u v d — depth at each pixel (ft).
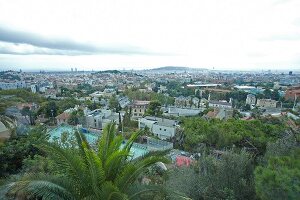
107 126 19.26
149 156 18.08
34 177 15.56
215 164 22.94
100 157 17.22
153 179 23.72
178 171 23.25
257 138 46.42
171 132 94.22
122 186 15.85
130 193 15.87
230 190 19.44
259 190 14.15
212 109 152.76
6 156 33.65
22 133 46.42
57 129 59.93
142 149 55.42
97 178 15.44
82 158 16.92
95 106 168.86
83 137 18.61
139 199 16.28
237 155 22.77
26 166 29.07
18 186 15.08
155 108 148.97
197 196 20.03
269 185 13.14
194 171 22.85
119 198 14.24
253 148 42.93
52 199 14.55
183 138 72.95
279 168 14.39
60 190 15.08
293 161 15.26
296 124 48.91
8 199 17.44
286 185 12.72
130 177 15.99
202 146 48.03
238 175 21.35
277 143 24.75
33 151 36.60
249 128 56.29
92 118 116.37
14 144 37.01
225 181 21.15
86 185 16.02
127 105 174.60
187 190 20.17
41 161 27.43
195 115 148.05
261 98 239.30
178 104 211.61
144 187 16.15
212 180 21.33
